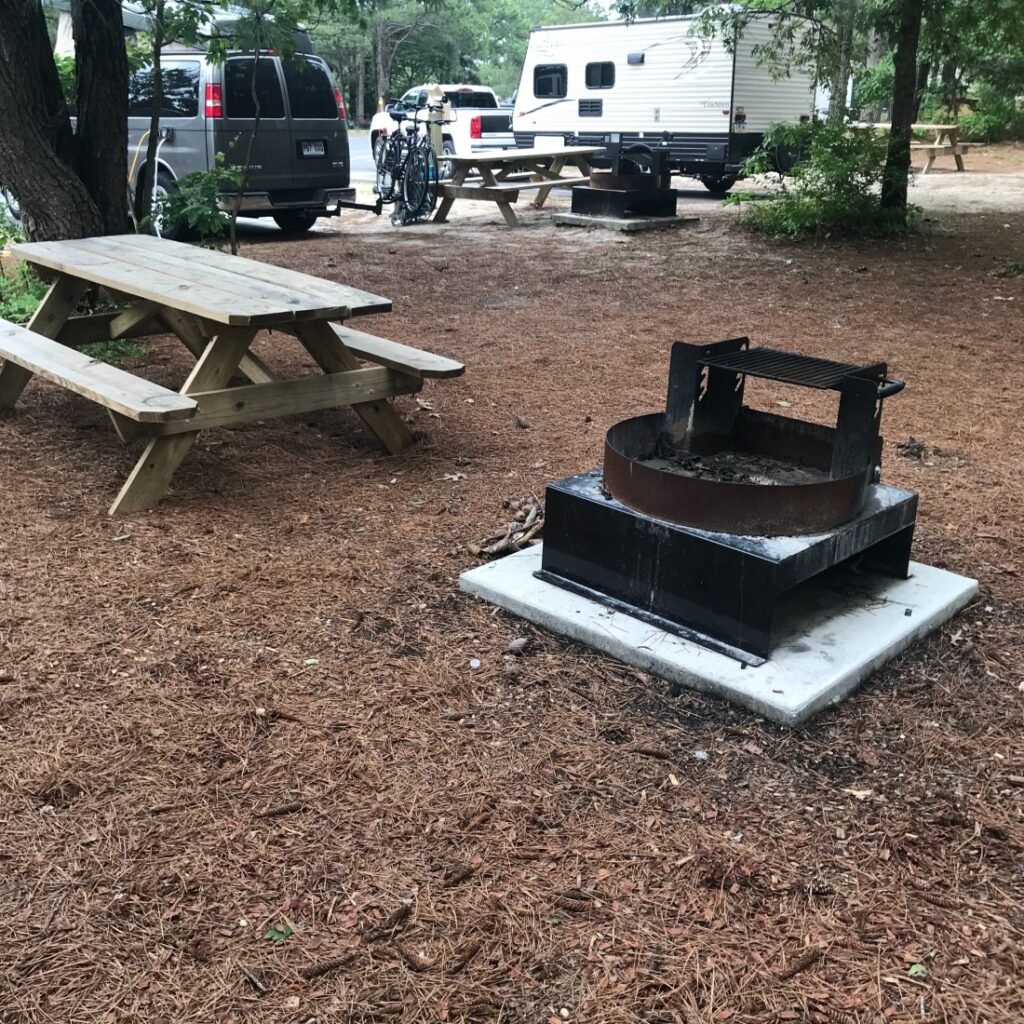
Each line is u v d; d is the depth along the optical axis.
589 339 7.34
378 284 9.34
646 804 2.49
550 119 19.72
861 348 7.12
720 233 12.57
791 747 2.71
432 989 1.97
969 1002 1.94
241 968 2.01
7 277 7.51
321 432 5.21
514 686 2.98
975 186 17.09
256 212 12.79
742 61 16.36
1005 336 7.49
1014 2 11.48
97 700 2.86
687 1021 1.90
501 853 2.32
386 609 3.41
